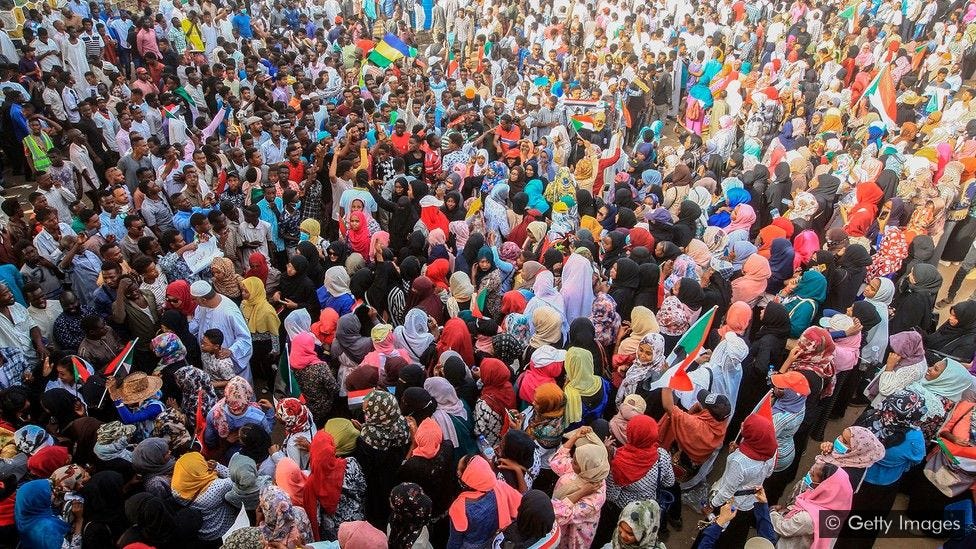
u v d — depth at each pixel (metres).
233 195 8.61
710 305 6.91
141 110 10.95
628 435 4.57
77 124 10.32
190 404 5.32
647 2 19.27
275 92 13.16
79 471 4.29
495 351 5.75
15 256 7.08
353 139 9.42
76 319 6.33
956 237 9.99
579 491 4.18
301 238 8.27
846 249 7.55
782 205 9.97
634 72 15.05
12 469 4.65
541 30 18.52
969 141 10.81
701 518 5.79
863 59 16.33
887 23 18.44
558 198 9.47
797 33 18.66
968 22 17.64
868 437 4.55
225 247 7.63
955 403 5.45
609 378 6.34
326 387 5.67
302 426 4.83
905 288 7.39
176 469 4.19
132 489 4.50
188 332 5.96
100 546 4.06
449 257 7.87
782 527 4.52
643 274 6.87
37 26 13.54
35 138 9.81
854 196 9.66
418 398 4.79
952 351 6.31
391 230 8.59
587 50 17.67
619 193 9.29
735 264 7.82
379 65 14.43
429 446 4.46
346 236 8.28
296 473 4.32
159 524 3.86
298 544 3.94
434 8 20.28
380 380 5.64
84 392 5.41
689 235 8.21
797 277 6.98
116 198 7.75
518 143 11.05
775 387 5.11
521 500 3.81
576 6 19.83
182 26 15.47
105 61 14.10
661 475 4.66
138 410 5.03
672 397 5.22
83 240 6.96
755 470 4.46
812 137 13.19
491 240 8.20
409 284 6.94
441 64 17.05
